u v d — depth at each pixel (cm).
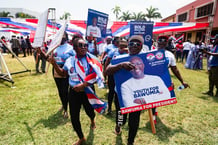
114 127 299
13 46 1268
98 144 251
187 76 720
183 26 951
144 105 211
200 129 293
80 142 242
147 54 204
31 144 250
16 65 930
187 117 337
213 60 436
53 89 510
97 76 202
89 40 480
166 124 311
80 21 815
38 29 238
